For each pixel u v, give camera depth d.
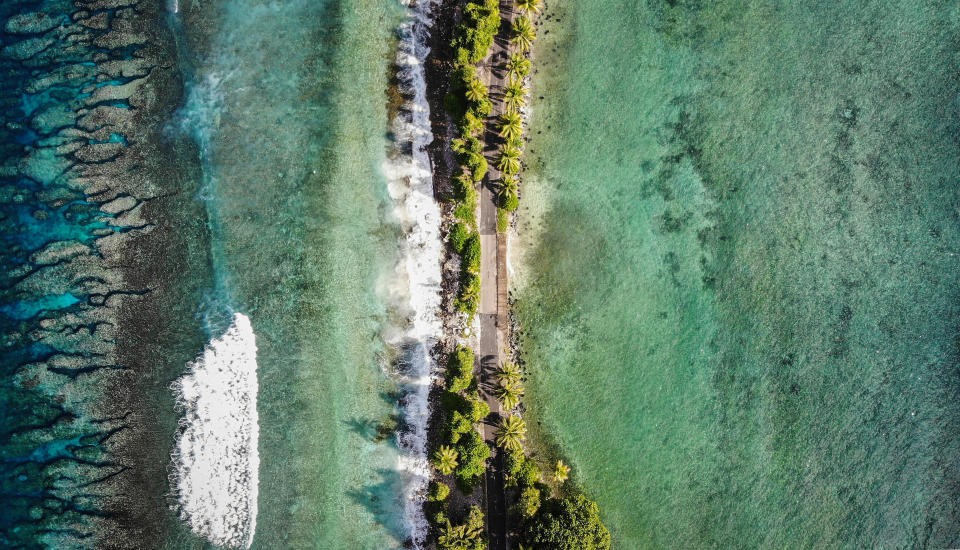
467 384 50.81
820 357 53.75
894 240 54.00
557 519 48.12
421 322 53.81
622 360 53.22
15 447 53.62
